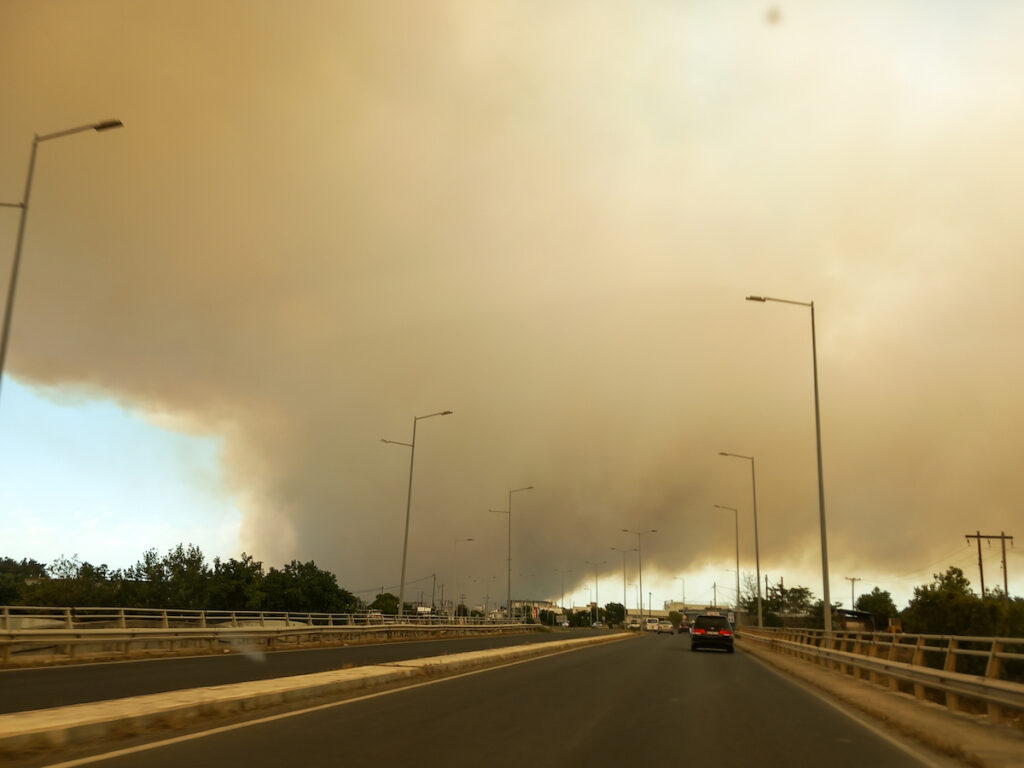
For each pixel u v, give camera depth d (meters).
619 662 33.97
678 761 11.30
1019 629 50.88
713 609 129.50
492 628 82.38
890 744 13.59
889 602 117.75
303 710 15.09
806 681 27.41
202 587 76.56
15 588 71.12
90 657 29.23
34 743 10.20
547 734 13.23
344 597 92.50
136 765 9.54
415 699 17.62
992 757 11.62
